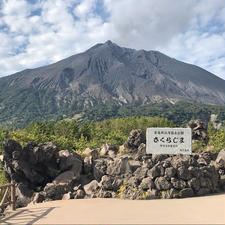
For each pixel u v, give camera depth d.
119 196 16.23
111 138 56.50
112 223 9.20
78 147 38.84
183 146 20.14
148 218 9.99
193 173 16.59
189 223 9.03
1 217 10.91
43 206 13.45
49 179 19.17
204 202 13.42
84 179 19.03
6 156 18.53
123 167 18.42
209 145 33.69
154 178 16.55
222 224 8.80
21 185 17.55
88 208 12.44
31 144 19.47
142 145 24.94
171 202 13.89
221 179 18.64
